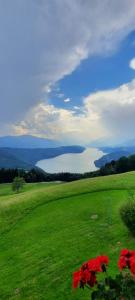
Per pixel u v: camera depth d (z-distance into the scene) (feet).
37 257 93.61
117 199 134.21
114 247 86.53
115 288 28.94
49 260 89.20
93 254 85.61
